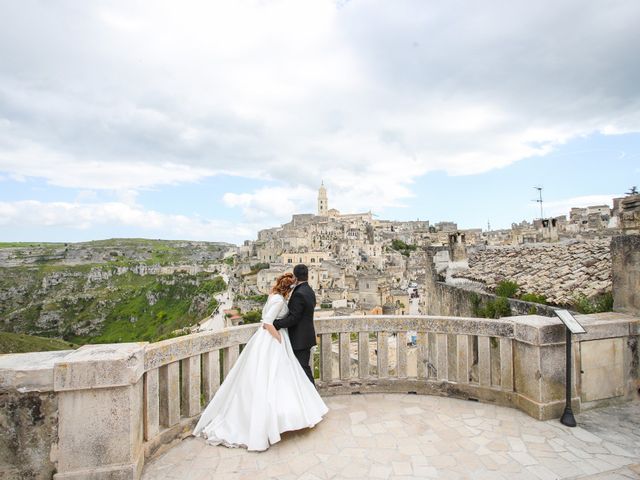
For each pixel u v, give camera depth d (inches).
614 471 163.8
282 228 7007.9
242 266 4928.6
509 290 462.0
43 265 7121.1
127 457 159.0
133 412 161.8
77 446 155.9
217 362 223.5
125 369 157.5
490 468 168.1
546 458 175.8
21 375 151.9
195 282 5383.9
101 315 5359.3
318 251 4451.3
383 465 171.2
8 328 5315.0
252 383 193.2
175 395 196.2
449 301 632.4
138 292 5969.5
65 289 6437.0
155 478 164.7
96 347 172.6
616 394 230.4
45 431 154.6
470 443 189.5
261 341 203.9
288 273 221.6
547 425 207.0
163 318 4817.9
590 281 389.7
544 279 463.2
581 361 222.8
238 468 170.4
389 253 4990.2
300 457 178.4
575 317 239.1
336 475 163.9
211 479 163.0
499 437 195.0
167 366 194.9
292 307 213.6
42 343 3378.4
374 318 257.3
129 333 4662.9
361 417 219.5
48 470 154.9
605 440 191.5
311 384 214.5
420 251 5039.4
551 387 214.2
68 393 155.8
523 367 224.4
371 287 2753.4
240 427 191.9
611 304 323.0
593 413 220.8
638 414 218.5
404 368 259.4
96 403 157.3
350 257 4274.1
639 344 236.5
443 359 251.3
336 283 3176.7
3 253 7573.8
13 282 6432.1
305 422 193.8
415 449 184.4
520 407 224.8
